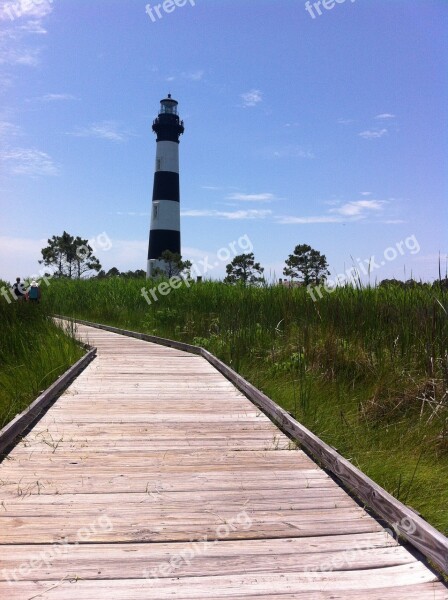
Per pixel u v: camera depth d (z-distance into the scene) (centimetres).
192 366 905
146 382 753
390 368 588
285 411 518
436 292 670
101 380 762
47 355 755
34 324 871
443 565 244
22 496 339
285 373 702
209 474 386
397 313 659
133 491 351
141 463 408
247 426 522
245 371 781
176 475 383
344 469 364
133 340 1302
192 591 236
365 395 564
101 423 525
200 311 1285
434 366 538
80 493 346
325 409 545
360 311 714
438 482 372
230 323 1007
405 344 613
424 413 494
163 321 1388
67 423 523
